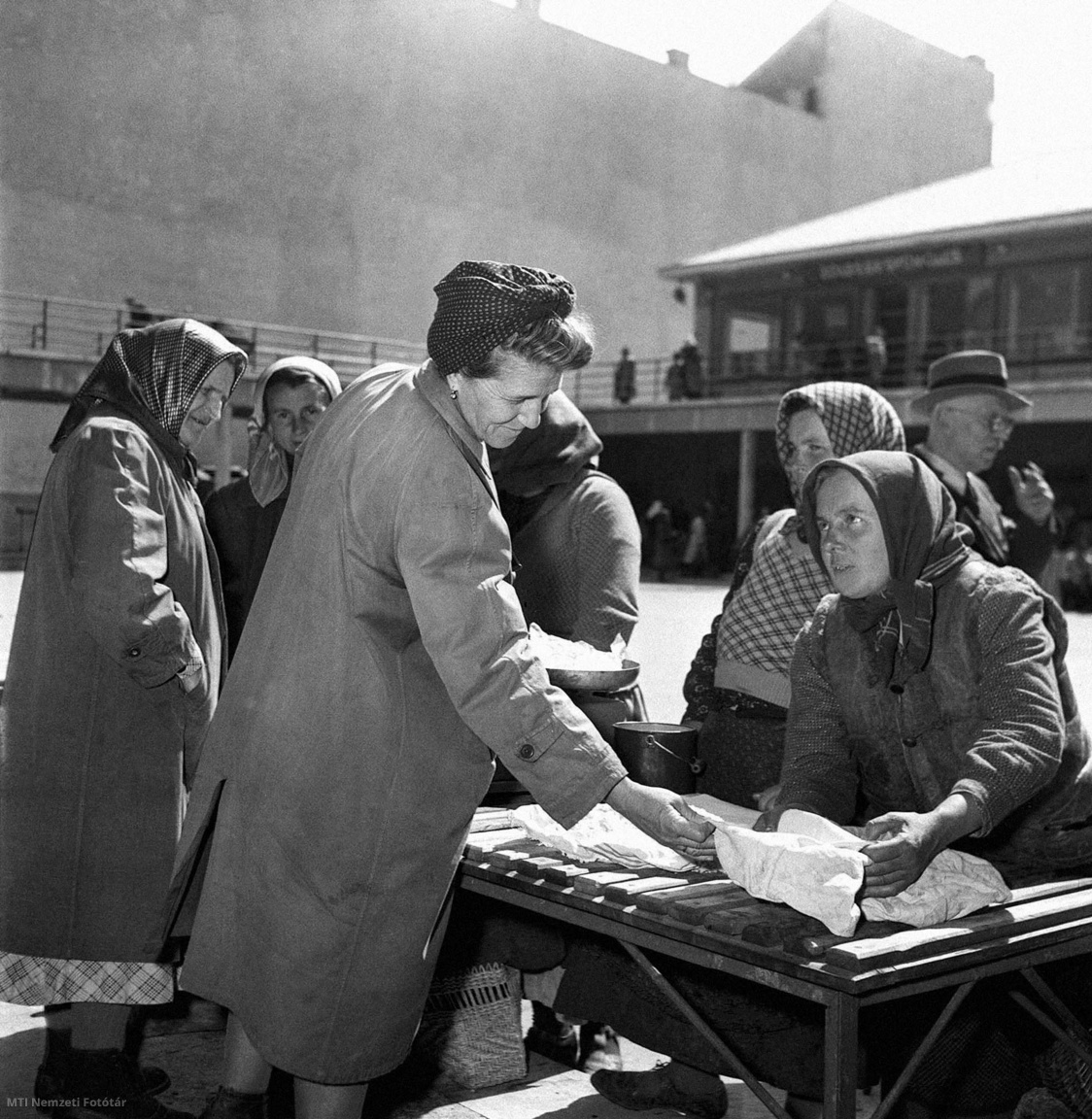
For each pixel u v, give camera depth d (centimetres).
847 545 197
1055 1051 223
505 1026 278
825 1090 164
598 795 180
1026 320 1928
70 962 239
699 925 178
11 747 241
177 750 244
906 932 171
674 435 2338
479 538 180
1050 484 1997
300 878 186
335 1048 188
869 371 1998
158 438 249
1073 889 197
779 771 272
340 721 184
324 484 189
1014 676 191
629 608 293
